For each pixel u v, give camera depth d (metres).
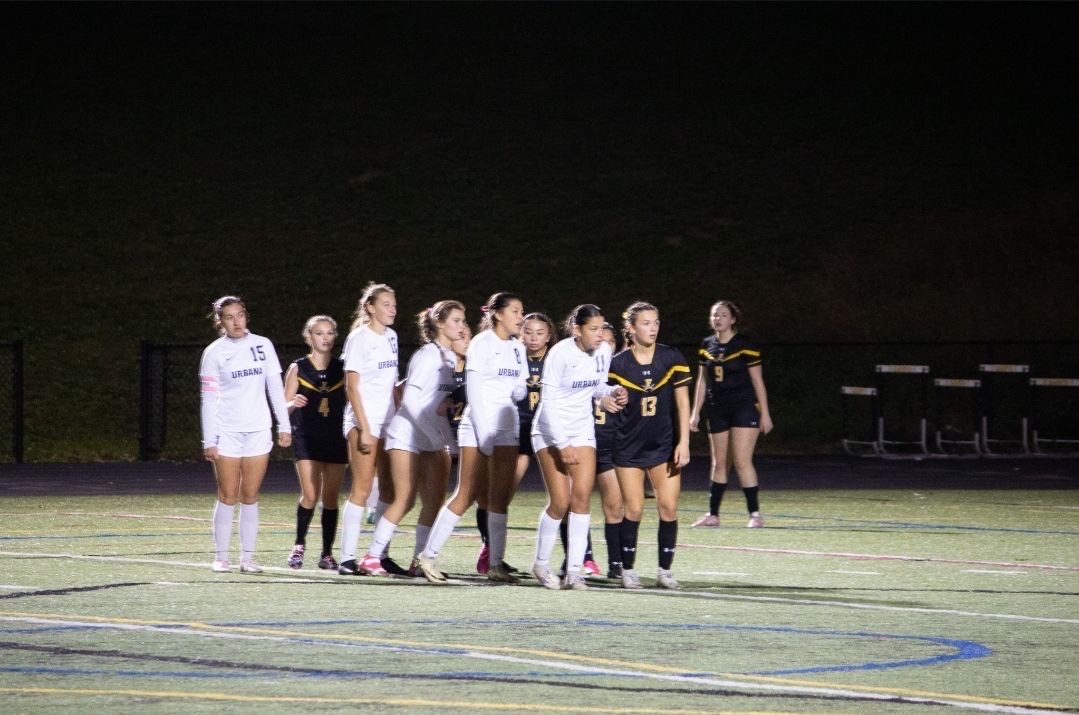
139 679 22.50
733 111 152.38
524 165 140.12
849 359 109.44
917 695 21.69
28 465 84.25
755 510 51.47
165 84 149.25
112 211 125.62
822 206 133.75
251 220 126.62
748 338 51.34
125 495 64.12
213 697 21.16
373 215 129.25
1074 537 47.88
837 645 26.19
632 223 130.12
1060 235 129.75
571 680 22.55
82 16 160.38
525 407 37.88
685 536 48.34
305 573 37.47
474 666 23.69
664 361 34.94
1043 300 120.44
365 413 36.62
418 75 156.62
